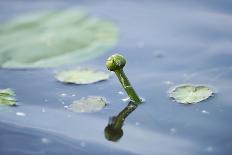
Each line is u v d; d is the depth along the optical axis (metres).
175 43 1.68
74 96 1.53
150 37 1.71
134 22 1.77
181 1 1.84
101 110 1.49
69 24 1.77
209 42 1.67
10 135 1.44
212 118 1.46
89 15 1.81
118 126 1.46
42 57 1.65
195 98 1.51
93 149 1.42
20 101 1.52
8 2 1.90
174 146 1.42
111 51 1.67
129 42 1.70
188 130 1.45
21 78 1.59
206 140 1.42
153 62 1.62
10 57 1.65
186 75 1.58
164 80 1.57
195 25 1.73
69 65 1.62
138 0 1.87
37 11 1.84
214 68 1.59
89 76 1.58
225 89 1.53
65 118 1.48
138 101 1.51
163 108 1.49
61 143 1.43
